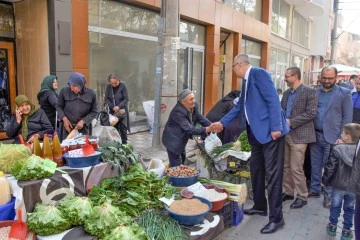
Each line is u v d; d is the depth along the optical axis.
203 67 11.97
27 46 6.89
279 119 3.60
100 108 8.03
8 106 6.97
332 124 4.64
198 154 4.96
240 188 3.79
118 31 8.23
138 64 9.14
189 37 11.00
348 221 3.58
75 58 6.92
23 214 2.61
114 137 4.65
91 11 7.46
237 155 4.65
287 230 3.87
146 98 9.61
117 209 2.75
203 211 3.01
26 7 6.74
